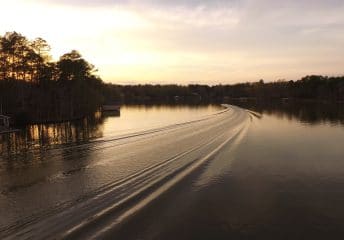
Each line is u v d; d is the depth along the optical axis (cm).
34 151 3011
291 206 1630
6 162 2494
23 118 6612
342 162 2594
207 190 1848
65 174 2114
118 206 1538
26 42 7788
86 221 1363
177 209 1546
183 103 19012
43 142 3841
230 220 1452
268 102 18312
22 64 7631
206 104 17262
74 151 2981
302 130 4834
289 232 1349
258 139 3844
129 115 9175
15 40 7506
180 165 2389
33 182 1928
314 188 1925
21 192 1739
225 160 2620
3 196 1672
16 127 6006
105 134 4519
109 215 1433
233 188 1898
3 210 1473
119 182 1928
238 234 1326
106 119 7731
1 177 2042
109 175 2092
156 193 1748
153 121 6838
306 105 13638
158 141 3662
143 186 1858
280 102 17912
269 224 1421
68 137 4328
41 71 8081
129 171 2198
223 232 1338
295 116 7769
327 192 1852
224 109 11638
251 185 1967
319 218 1491
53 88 8425
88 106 9556
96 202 1581
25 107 7506
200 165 2409
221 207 1595
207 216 1483
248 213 1535
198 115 8662
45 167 2311
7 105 7256
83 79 9419
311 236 1319
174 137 4031
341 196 1784
